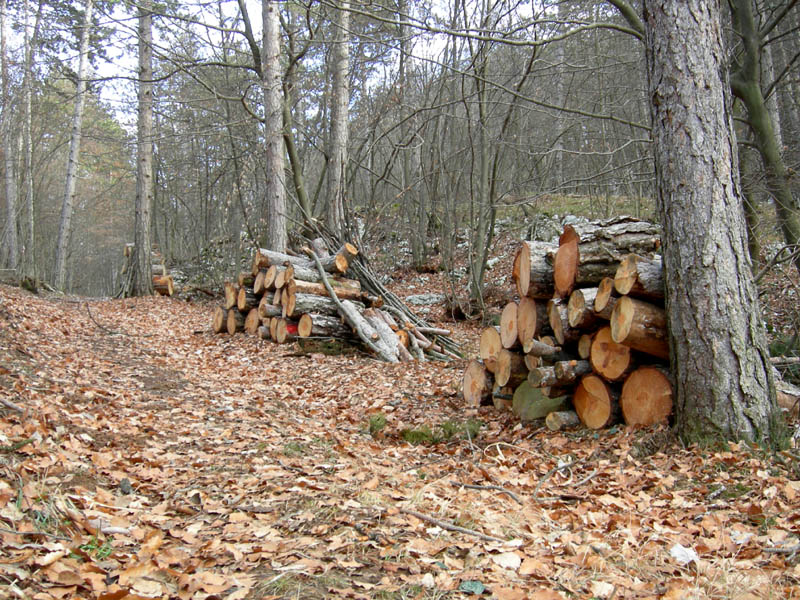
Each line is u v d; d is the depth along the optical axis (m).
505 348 6.38
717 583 2.62
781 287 11.67
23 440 3.64
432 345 10.98
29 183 23.03
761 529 3.23
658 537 3.15
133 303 17.17
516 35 11.84
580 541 3.10
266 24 14.52
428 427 5.88
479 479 4.30
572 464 4.57
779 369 7.06
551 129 19.00
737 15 9.87
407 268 21.11
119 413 5.19
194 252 28.66
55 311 12.56
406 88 17.75
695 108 4.64
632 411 4.98
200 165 25.59
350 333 10.44
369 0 7.11
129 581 2.27
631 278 4.85
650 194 19.52
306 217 14.23
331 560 2.68
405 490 3.79
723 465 4.10
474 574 2.58
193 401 6.27
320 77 17.97
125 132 27.34
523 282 6.09
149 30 18.47
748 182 10.45
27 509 2.73
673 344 4.68
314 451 4.81
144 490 3.50
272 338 10.98
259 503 3.40
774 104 14.28
